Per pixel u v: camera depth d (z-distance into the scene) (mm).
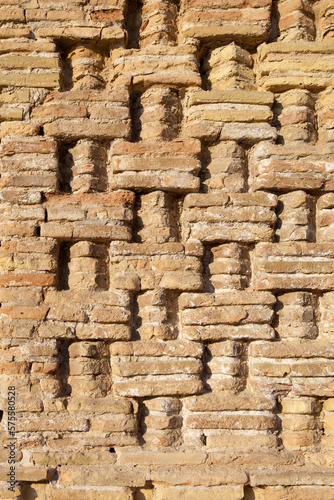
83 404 3600
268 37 4211
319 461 3613
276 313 3859
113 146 3932
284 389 3713
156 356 3701
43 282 3709
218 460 3535
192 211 3889
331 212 3969
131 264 3811
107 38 4074
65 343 3752
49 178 3850
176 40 4211
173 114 4086
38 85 3979
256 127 3994
